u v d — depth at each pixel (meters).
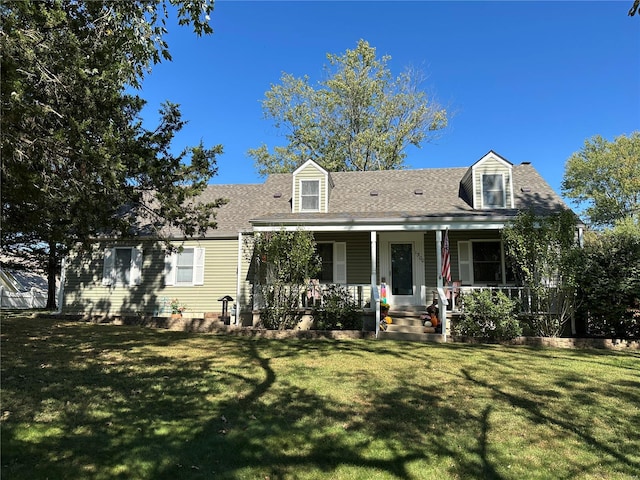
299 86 29.48
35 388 5.59
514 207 14.22
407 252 14.80
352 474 3.50
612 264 10.48
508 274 14.13
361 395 5.81
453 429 4.59
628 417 5.02
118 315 15.36
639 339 10.40
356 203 15.68
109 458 3.65
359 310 12.15
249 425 4.55
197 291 15.77
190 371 6.95
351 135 29.06
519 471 3.63
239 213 16.88
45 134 7.12
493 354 8.94
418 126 28.39
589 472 3.62
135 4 6.99
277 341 10.52
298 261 11.76
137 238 14.63
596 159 40.53
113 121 8.73
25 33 6.15
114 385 5.94
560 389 6.23
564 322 11.04
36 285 33.00
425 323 12.09
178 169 10.22
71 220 9.27
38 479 3.22
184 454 3.78
